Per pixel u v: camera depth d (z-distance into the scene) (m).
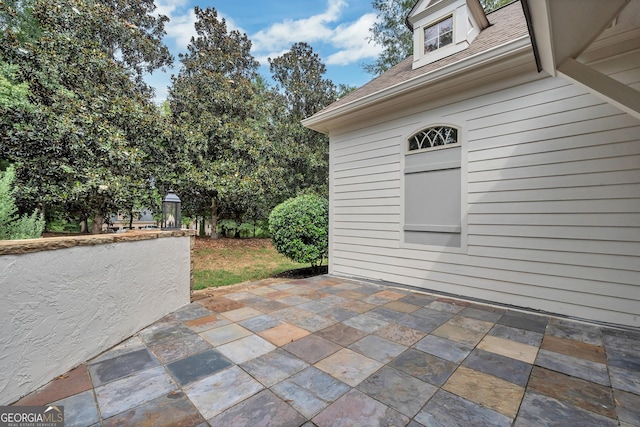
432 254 4.20
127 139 7.18
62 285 1.96
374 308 3.43
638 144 2.77
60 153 5.93
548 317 3.12
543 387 1.81
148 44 8.67
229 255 8.60
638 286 2.75
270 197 11.22
